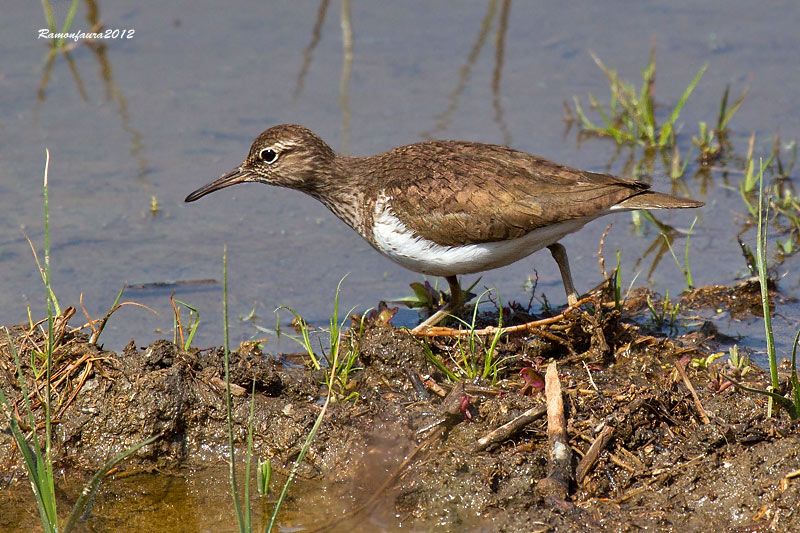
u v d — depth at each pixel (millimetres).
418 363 11250
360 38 22047
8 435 10195
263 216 16047
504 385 10992
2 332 11086
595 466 9492
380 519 9211
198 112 18891
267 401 10625
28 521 9352
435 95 19641
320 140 13008
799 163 17062
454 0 23734
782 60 20547
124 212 15781
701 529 8727
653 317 12820
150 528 9258
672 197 11438
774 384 9797
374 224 12266
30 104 18984
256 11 23219
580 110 18125
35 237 14883
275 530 9125
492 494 9242
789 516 8656
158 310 13273
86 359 10594
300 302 13578
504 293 13867
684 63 20594
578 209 11359
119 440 10219
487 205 11500
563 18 22938
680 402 10125
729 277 14000
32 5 22734
